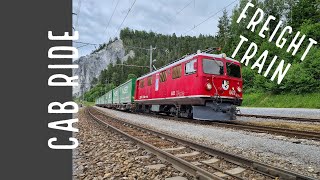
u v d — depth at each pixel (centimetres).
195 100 1490
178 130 1227
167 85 1855
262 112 2547
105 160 670
